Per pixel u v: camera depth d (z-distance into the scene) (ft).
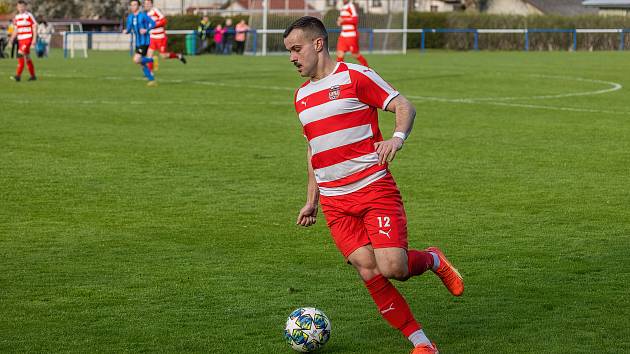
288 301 52.90
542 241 66.39
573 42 447.83
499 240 66.74
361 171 43.09
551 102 167.12
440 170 95.25
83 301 52.95
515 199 81.00
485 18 456.86
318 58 43.29
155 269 59.57
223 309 51.49
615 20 450.30
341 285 56.08
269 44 389.80
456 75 239.30
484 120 138.92
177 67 276.82
